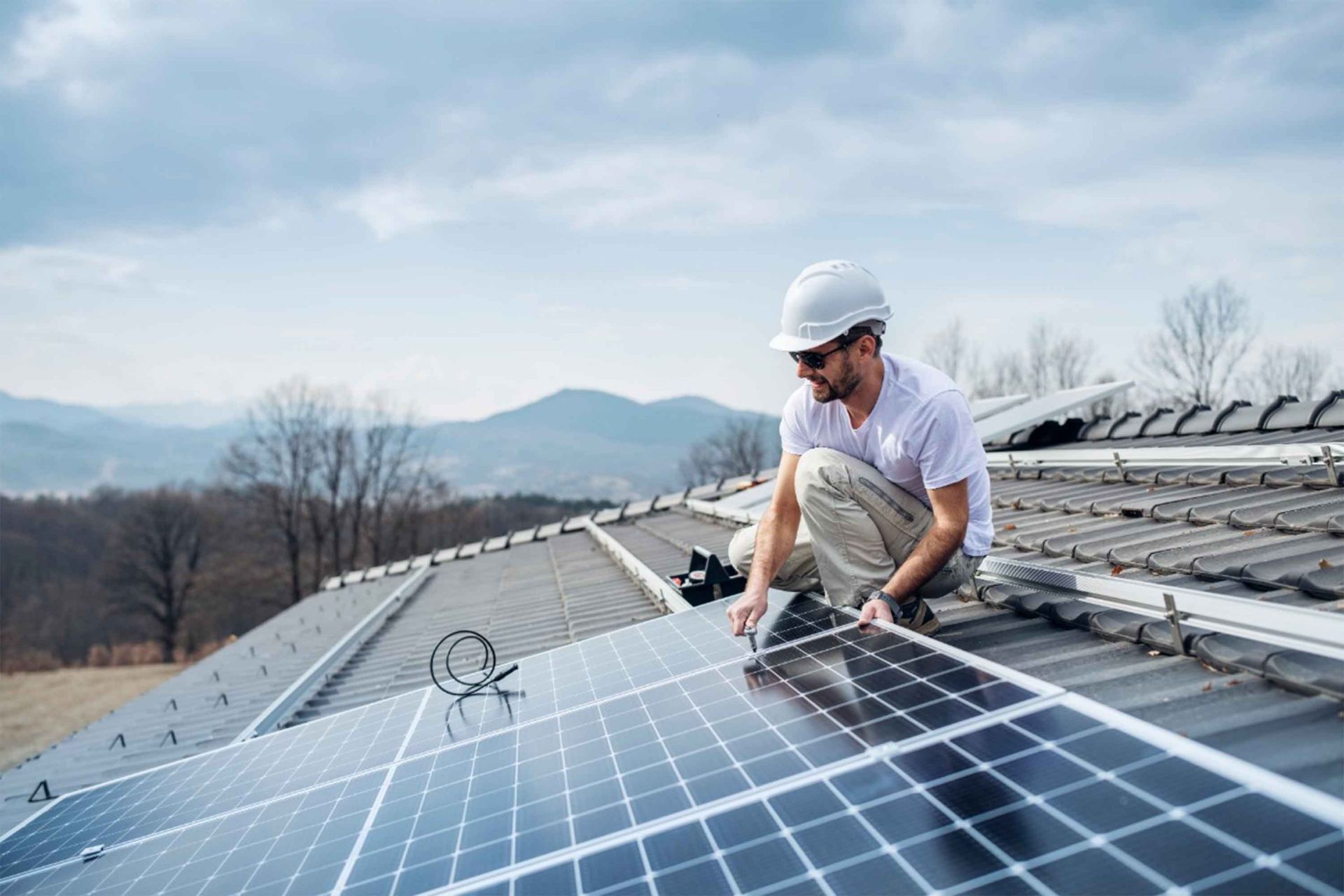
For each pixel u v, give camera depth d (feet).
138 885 9.68
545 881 6.95
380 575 80.84
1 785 29.35
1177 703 9.22
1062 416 39.88
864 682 9.36
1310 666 8.87
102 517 354.74
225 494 256.11
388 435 266.98
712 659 12.03
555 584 43.01
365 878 8.09
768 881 6.04
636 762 8.98
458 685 14.44
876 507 13.12
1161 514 18.90
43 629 288.30
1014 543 20.16
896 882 5.57
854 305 12.05
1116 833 5.34
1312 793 4.96
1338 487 17.53
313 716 25.94
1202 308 153.58
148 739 30.04
